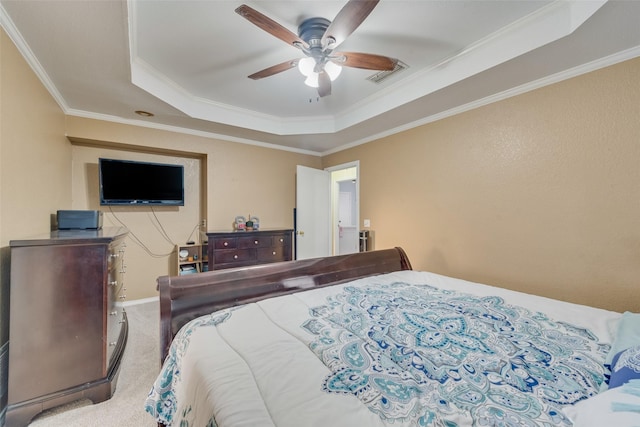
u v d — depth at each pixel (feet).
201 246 12.80
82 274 5.70
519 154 7.91
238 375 2.92
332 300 5.32
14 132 5.56
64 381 5.50
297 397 2.56
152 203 11.26
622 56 6.18
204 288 5.05
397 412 2.37
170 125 11.21
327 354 3.33
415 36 6.73
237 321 4.31
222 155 12.85
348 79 8.80
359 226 13.56
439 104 9.14
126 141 10.47
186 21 6.05
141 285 11.71
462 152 9.30
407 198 11.21
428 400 2.54
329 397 2.55
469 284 6.56
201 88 9.37
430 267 10.34
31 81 6.39
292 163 15.29
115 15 4.99
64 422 5.20
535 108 7.59
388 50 7.30
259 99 10.32
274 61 7.72
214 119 10.75
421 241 10.66
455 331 4.04
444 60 7.72
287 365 3.08
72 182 10.18
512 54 6.46
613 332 4.00
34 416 5.18
